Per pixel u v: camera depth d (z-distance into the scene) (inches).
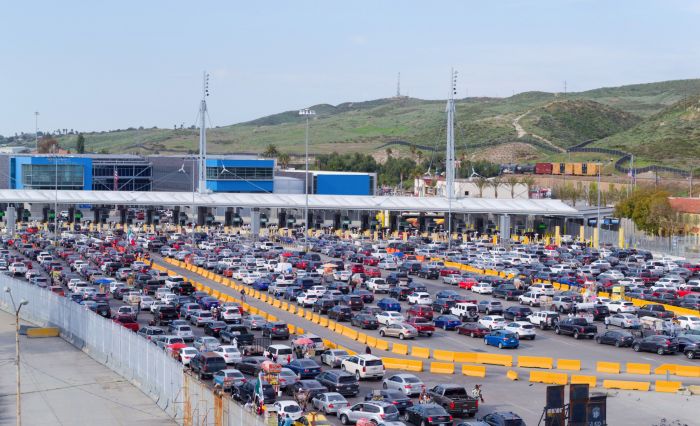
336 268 6476.4
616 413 3122.5
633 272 6820.9
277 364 3189.0
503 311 5024.6
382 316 4591.5
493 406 3171.8
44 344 4242.1
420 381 3260.3
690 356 4030.5
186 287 5565.9
